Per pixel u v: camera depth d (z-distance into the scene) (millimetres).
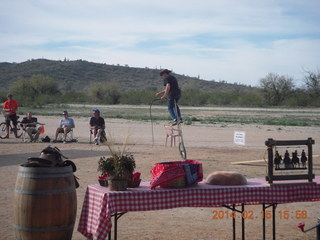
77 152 17922
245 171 13688
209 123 35719
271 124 34594
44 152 6828
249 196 6480
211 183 6711
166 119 39188
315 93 79625
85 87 179000
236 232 7883
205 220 8641
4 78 184625
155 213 9125
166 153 17766
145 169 13898
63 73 191875
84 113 51656
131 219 8664
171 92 13984
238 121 37969
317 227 6930
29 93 98625
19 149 18875
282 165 6730
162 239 7434
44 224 6363
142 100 86625
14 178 12406
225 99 86625
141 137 24688
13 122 23750
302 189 6680
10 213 8852
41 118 41500
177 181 6363
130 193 6043
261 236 7645
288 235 7750
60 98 88625
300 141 6711
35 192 6340
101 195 6105
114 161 6254
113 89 89875
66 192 6512
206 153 18000
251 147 20469
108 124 33844
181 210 9367
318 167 14242
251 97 83750
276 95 81125
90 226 6344
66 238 6586
